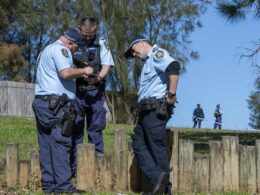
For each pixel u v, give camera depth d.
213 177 17.25
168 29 85.00
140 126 16.45
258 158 17.33
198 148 24.08
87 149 16.89
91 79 17.81
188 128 54.22
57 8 90.69
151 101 16.05
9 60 88.88
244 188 17.34
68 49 16.08
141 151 16.36
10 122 38.59
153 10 83.06
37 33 94.69
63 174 15.87
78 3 82.81
